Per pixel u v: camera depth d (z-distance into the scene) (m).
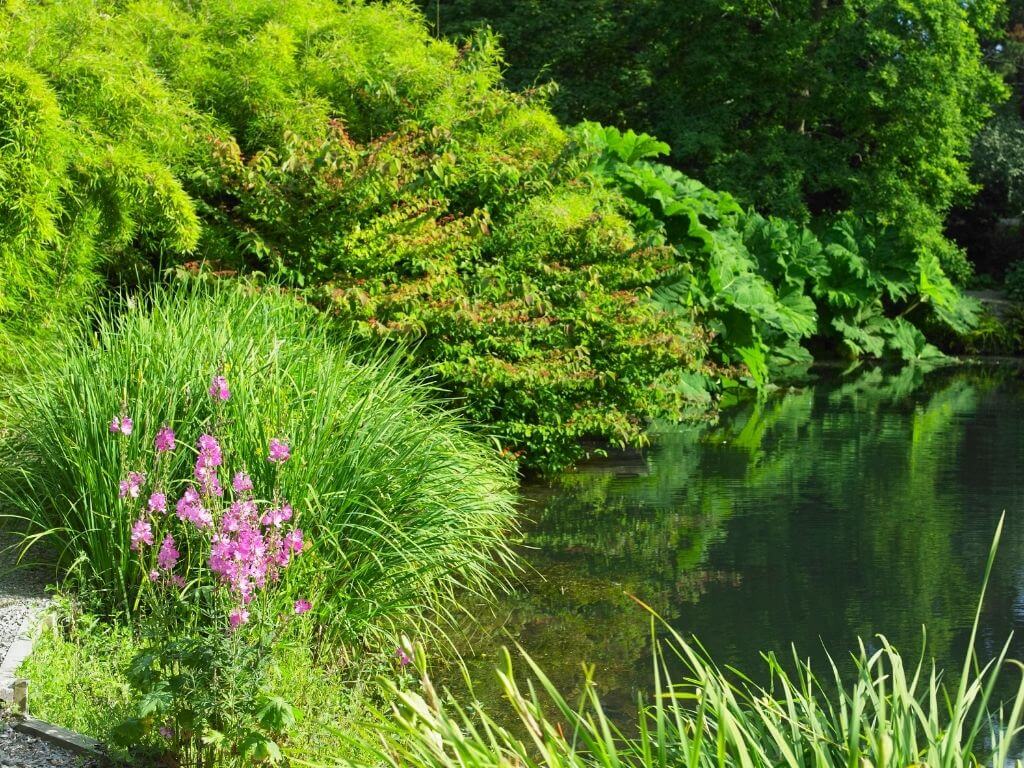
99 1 8.71
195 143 8.29
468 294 8.60
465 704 4.52
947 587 6.34
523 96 10.00
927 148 20.91
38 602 4.42
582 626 5.56
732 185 20.23
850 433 11.62
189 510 3.51
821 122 22.61
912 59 20.23
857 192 20.86
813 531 7.57
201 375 4.81
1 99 6.62
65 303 7.31
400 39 10.29
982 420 12.55
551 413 8.61
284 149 8.43
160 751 3.26
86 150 7.29
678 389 12.46
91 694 3.69
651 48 22.61
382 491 4.96
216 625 3.31
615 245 9.53
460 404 8.52
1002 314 21.58
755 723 2.95
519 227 9.18
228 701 3.16
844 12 21.02
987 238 28.05
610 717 4.46
